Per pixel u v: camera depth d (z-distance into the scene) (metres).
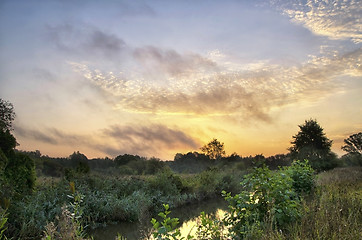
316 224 4.70
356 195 7.16
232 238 5.61
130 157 30.19
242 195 6.11
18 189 10.04
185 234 8.18
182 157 38.72
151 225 9.90
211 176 18.81
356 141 41.84
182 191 16.47
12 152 10.77
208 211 12.48
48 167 22.09
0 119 16.89
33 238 7.87
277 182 6.30
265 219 5.54
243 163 30.36
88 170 14.54
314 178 11.16
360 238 4.21
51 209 9.43
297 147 39.69
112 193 12.73
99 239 8.28
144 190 14.30
